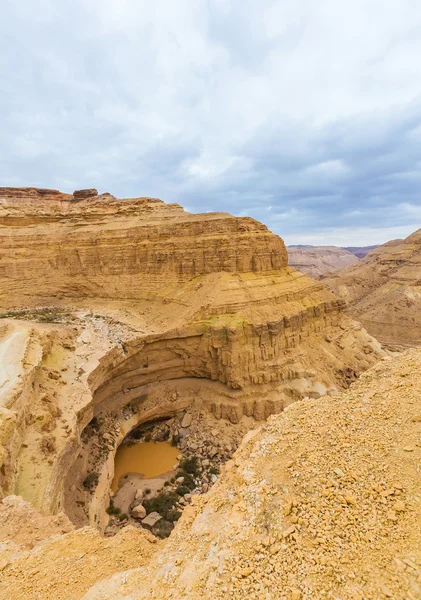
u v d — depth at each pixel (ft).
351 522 27.22
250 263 148.97
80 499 80.12
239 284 139.95
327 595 22.76
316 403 46.24
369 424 37.91
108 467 97.14
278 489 31.94
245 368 125.18
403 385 43.96
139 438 124.36
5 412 60.13
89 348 111.86
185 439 121.08
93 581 33.30
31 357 86.43
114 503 94.12
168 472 107.45
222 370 127.95
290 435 39.17
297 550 26.21
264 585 24.56
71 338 119.55
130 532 41.01
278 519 29.14
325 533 26.86
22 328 102.83
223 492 37.45
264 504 30.99
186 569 28.73
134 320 147.13
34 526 44.09
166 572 29.32
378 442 34.68
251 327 125.08
